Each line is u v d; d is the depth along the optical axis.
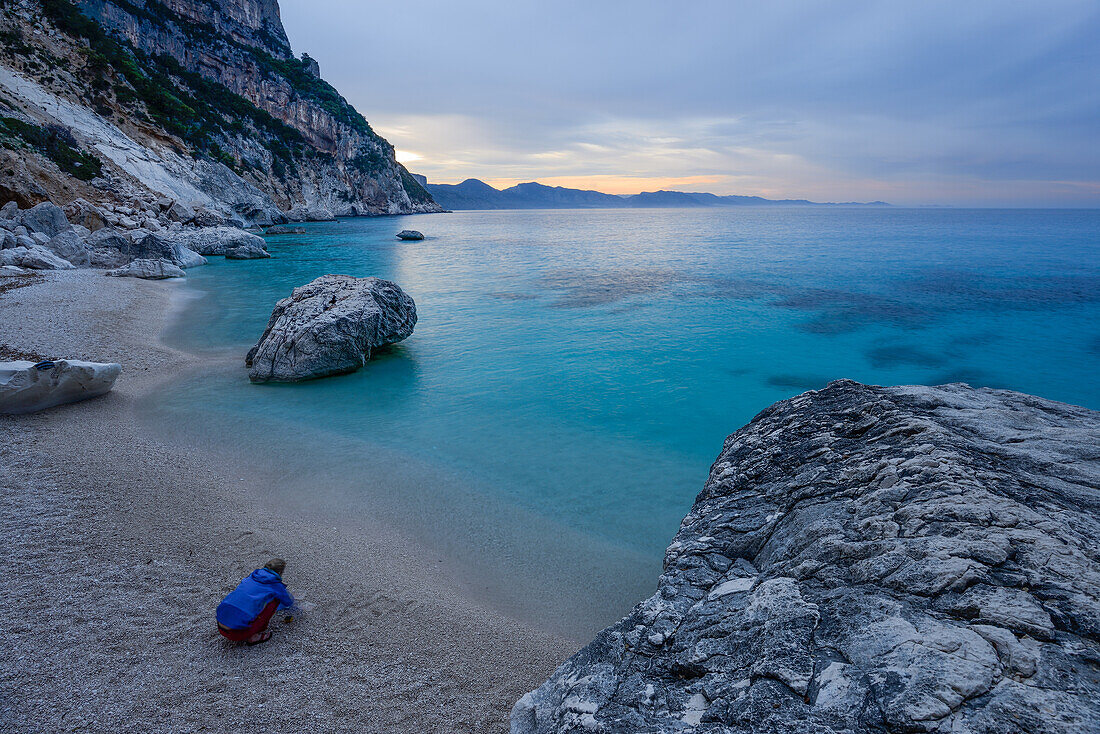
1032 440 5.66
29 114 57.88
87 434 12.22
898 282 40.34
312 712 5.49
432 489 11.12
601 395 17.23
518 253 63.12
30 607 6.70
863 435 6.13
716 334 25.42
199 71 128.25
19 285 27.97
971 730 2.71
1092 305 32.09
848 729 2.97
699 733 3.39
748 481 6.33
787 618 3.90
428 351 21.78
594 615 7.56
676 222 167.25
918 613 3.51
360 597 7.45
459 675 6.14
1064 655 2.97
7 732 5.05
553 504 10.73
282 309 18.58
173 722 5.25
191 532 8.71
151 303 27.73
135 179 64.50
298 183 135.12
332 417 14.78
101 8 105.88
